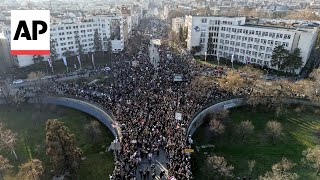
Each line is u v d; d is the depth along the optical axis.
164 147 65.81
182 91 97.94
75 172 64.25
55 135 60.34
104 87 107.19
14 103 101.75
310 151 67.75
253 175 65.00
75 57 166.62
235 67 147.38
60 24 159.88
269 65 145.00
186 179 54.22
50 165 68.81
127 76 116.62
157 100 89.62
